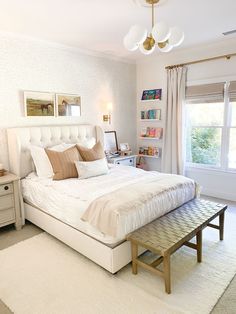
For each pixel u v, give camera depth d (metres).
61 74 3.75
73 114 3.96
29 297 1.87
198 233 2.21
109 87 4.51
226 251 2.45
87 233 2.24
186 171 4.48
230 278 2.05
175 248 1.87
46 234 2.89
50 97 3.62
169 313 1.69
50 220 2.69
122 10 2.54
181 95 4.21
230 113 3.88
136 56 4.52
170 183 2.65
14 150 3.14
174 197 2.57
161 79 4.59
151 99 4.72
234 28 3.14
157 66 4.62
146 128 4.97
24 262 2.32
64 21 2.80
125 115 4.91
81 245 2.31
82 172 3.05
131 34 1.99
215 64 3.86
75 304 1.79
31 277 2.11
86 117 4.18
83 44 3.71
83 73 4.06
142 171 3.42
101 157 3.48
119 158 4.36
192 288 1.93
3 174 3.05
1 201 2.85
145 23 2.90
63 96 3.79
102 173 3.21
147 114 4.90
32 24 2.87
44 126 3.57
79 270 2.19
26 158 3.28
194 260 2.31
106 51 4.13
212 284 1.98
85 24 2.90
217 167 4.13
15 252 2.50
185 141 4.35
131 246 2.07
